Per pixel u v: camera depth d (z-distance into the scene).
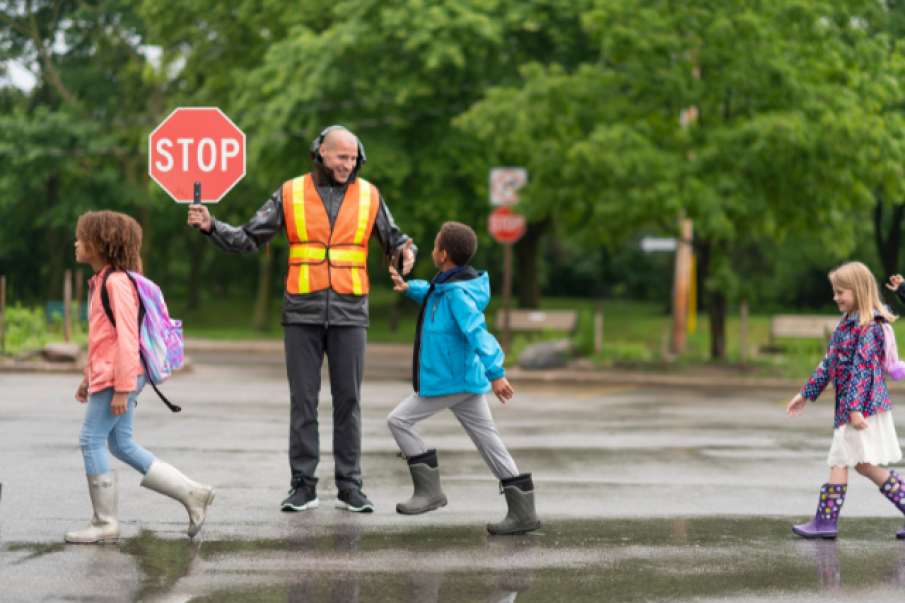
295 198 14.91
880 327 13.70
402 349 60.53
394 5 56.75
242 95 65.44
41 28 87.88
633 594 10.67
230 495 15.91
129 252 12.58
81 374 38.59
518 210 45.81
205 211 14.09
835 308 92.88
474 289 13.64
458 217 65.56
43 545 12.40
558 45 62.53
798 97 40.38
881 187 42.50
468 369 13.68
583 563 11.97
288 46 60.88
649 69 41.81
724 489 17.12
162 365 12.80
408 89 57.59
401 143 61.50
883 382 13.78
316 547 12.54
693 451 21.55
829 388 37.97
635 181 40.75
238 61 74.19
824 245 43.84
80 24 86.31
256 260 120.62
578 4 59.50
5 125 82.19
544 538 13.30
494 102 46.59
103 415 12.56
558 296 122.00
